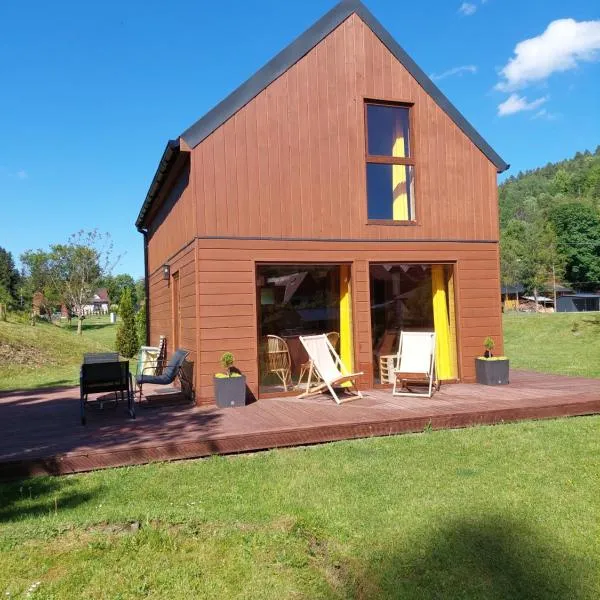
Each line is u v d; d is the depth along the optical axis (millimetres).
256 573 3008
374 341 8727
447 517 3697
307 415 6598
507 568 3031
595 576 2945
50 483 4711
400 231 8836
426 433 6203
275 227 8078
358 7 8766
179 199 9133
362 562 3111
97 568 3062
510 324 26531
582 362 14000
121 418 6891
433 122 9164
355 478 4602
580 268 60438
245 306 7848
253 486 4492
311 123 8391
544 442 5641
